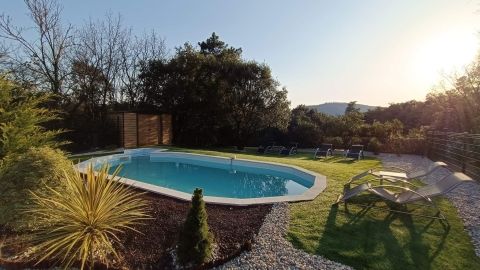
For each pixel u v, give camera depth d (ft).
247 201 21.63
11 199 16.76
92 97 71.82
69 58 69.00
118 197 16.96
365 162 45.88
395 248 14.74
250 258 13.97
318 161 47.73
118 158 51.60
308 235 16.08
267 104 77.25
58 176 18.16
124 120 63.52
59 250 13.71
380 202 21.59
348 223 17.75
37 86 63.82
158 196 23.48
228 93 75.10
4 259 13.65
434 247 14.89
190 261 13.46
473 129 53.47
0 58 61.57
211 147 78.84
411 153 54.80
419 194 18.93
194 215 13.48
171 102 74.54
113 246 15.14
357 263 13.38
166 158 53.47
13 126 24.67
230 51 87.25
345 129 68.59
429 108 92.17
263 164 40.88
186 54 74.33
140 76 77.36
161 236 16.25
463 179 17.78
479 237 16.03
